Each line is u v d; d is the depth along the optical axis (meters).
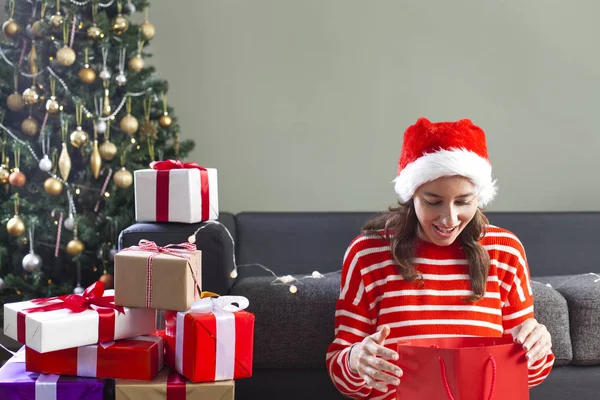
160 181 1.73
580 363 1.63
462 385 1.08
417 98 3.34
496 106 3.35
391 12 3.31
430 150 1.30
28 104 2.62
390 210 1.47
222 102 3.31
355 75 3.32
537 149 3.37
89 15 2.72
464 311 1.37
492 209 3.38
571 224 2.51
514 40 3.33
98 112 2.70
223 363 1.32
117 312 1.34
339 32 3.31
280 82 3.31
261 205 3.36
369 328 1.41
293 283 1.68
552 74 3.35
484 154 1.33
